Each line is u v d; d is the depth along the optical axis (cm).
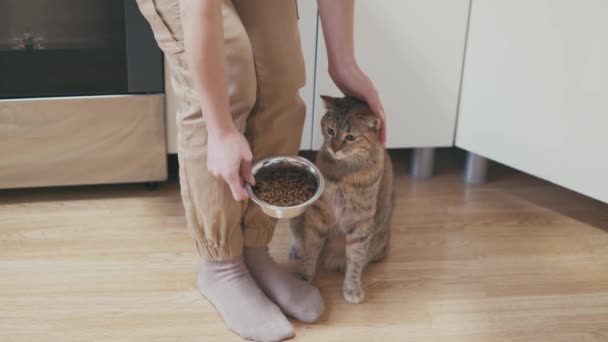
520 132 186
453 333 140
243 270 144
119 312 142
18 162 178
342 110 140
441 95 194
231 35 121
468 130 196
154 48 172
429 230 179
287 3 129
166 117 183
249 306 138
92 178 184
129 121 179
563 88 174
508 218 188
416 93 193
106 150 182
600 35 164
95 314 141
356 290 149
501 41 181
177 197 191
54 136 177
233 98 125
